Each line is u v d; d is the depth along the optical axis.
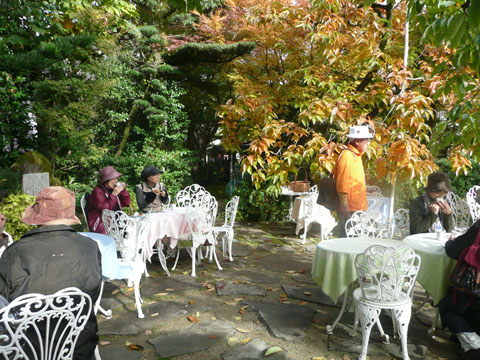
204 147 20.39
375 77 6.41
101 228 4.96
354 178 4.61
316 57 7.20
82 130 10.41
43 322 2.14
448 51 5.21
